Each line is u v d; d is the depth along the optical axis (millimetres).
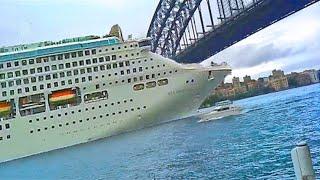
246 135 47250
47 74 59625
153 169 36219
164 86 61219
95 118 59812
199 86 62125
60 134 58875
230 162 32969
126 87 60438
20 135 58000
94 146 57000
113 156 46688
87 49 60344
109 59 60688
